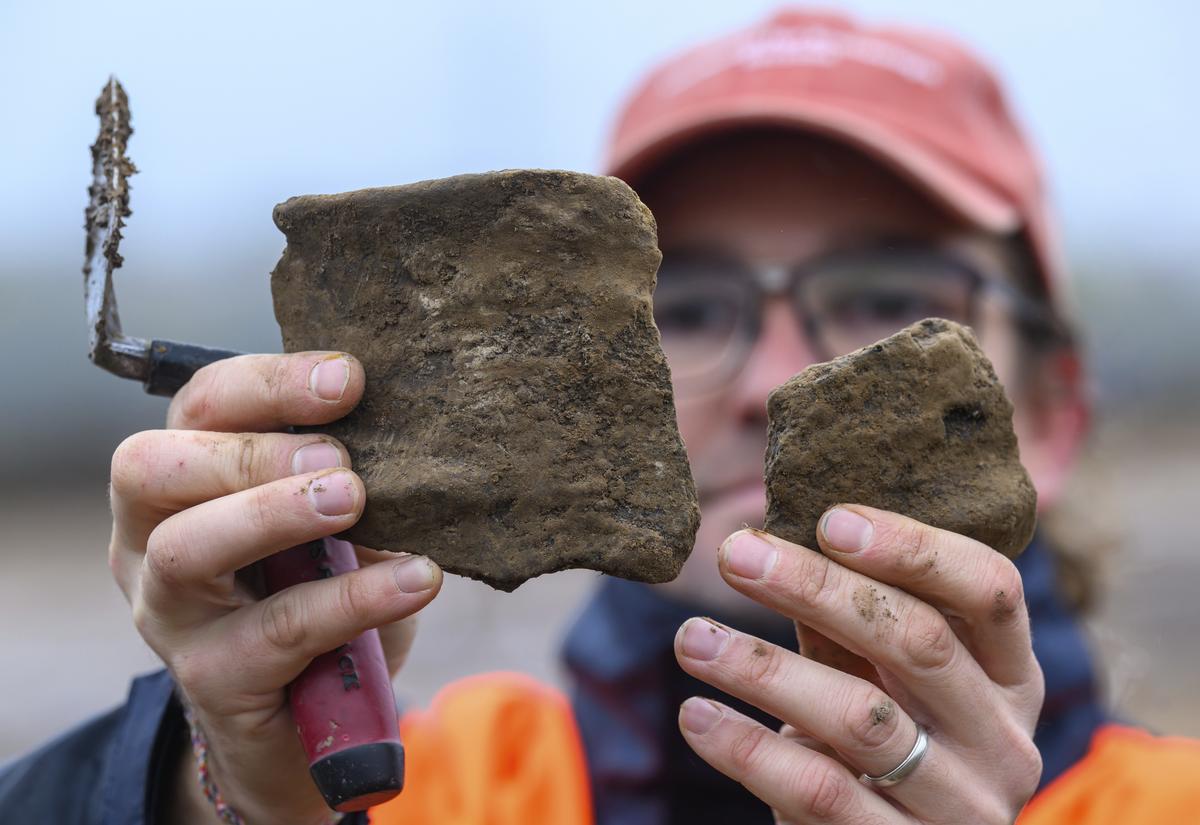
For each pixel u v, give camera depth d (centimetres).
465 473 112
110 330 125
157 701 147
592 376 113
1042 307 229
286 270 123
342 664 121
